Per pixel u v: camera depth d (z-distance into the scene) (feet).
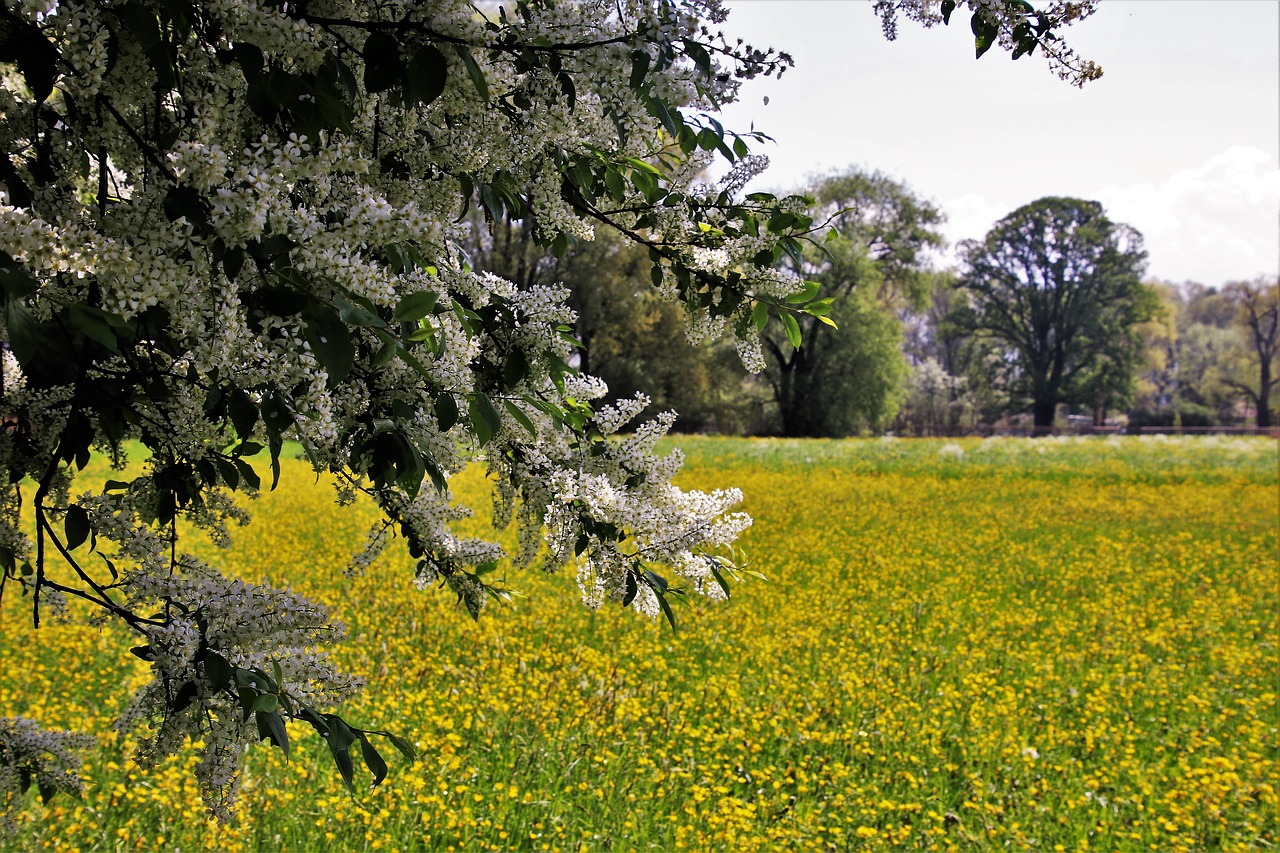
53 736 8.66
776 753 17.65
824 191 162.61
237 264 4.73
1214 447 100.63
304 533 41.65
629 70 5.71
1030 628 28.09
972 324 223.10
